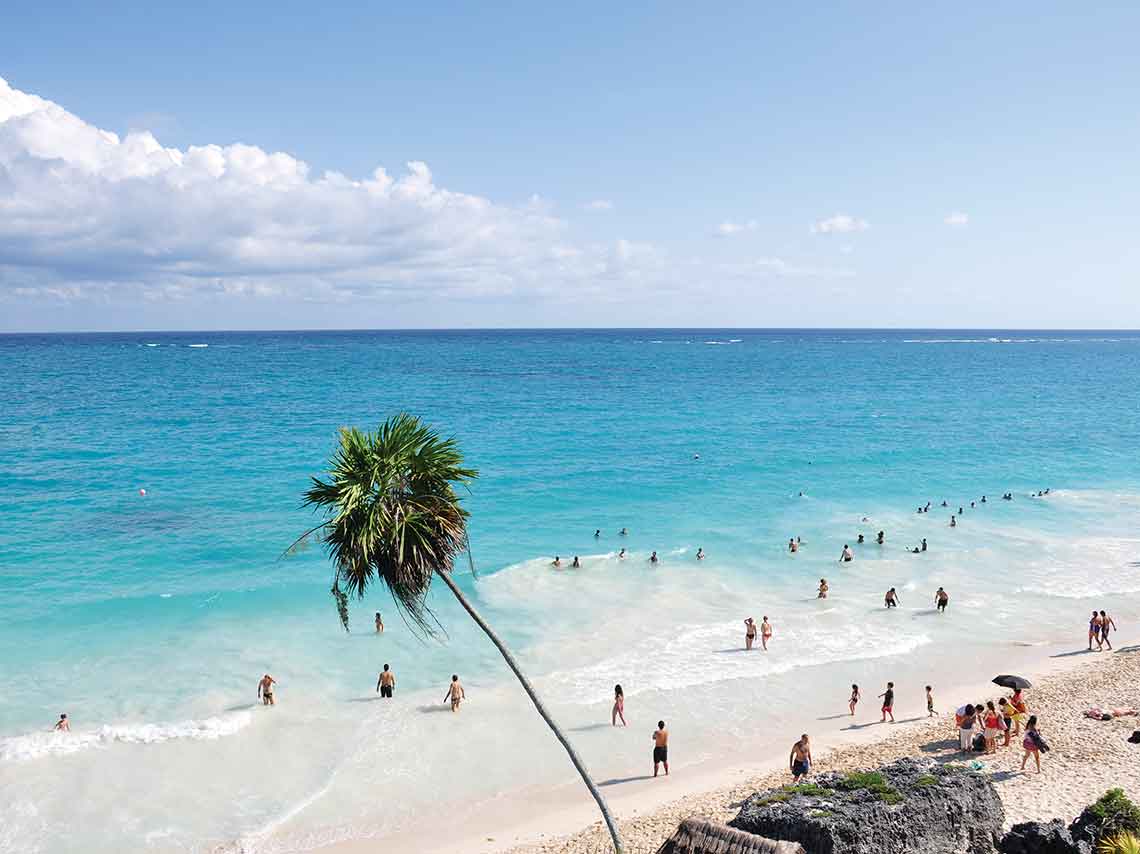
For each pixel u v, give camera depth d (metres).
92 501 59.28
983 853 17.59
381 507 15.40
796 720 29.45
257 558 46.53
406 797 24.23
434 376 176.75
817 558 48.72
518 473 72.44
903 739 27.52
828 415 115.12
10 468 70.75
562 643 35.66
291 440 86.69
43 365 198.75
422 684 31.56
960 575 45.81
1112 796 16.94
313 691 30.66
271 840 22.02
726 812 22.34
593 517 57.81
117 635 35.31
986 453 85.12
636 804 23.89
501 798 24.36
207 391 138.75
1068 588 43.75
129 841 21.64
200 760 25.72
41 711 28.31
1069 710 28.52
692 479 70.75
